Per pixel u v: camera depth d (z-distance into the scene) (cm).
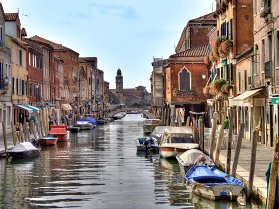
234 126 3234
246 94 2480
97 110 9850
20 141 2947
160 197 1633
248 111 2877
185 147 2588
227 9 3325
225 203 1491
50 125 4625
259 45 2514
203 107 4591
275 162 1145
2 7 3691
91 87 10069
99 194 1692
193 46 5075
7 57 3869
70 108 6700
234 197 1495
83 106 8825
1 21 3691
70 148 3384
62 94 6844
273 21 2208
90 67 9981
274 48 2202
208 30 5059
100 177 2062
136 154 2970
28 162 2572
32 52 4853
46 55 5625
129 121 9294
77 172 2214
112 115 10075
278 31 2152
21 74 4375
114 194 1689
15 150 2638
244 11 3111
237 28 3119
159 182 1927
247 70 2836
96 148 3388
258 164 1820
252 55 2639
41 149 3303
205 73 4544
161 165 2439
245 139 2906
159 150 2880
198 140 2914
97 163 2536
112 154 2975
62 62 6850
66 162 2583
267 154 2103
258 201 1398
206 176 1638
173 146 2597
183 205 1508
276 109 2233
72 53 7762
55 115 5888
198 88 4559
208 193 1520
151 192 1720
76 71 8150
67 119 5934
